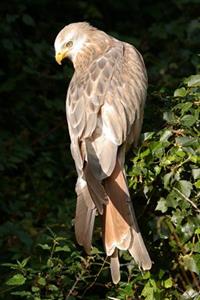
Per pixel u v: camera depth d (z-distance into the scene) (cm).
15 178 1384
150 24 1653
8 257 1241
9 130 1464
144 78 1115
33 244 1209
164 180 1072
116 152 1044
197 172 1070
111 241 1034
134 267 1116
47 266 1136
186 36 1505
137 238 1030
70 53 1188
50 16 1605
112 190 1036
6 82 1449
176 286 1112
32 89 1470
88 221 1035
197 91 1113
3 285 1179
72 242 1188
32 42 1552
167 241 1110
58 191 1355
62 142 1433
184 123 1076
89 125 1062
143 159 1082
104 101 1074
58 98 1460
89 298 1145
